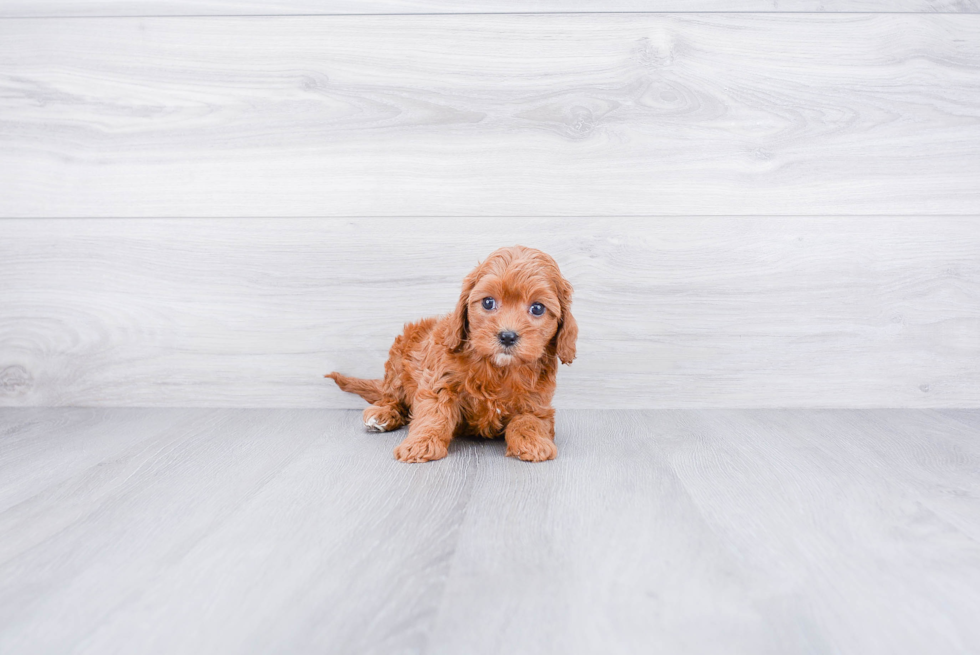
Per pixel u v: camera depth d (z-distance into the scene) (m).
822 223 1.83
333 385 1.89
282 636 0.74
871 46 1.80
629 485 1.24
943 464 1.38
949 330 1.86
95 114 1.84
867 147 1.82
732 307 1.85
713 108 1.81
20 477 1.29
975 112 1.82
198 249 1.86
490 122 1.82
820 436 1.59
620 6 1.79
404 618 0.78
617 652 0.71
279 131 1.83
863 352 1.86
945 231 1.83
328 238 1.85
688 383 1.88
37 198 1.86
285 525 1.05
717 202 1.83
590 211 1.83
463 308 1.46
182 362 1.89
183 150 1.84
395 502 1.15
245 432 1.63
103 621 0.77
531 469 1.34
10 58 1.83
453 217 1.84
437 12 1.80
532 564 0.92
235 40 1.82
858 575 0.89
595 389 1.88
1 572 0.89
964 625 0.77
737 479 1.28
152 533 1.02
